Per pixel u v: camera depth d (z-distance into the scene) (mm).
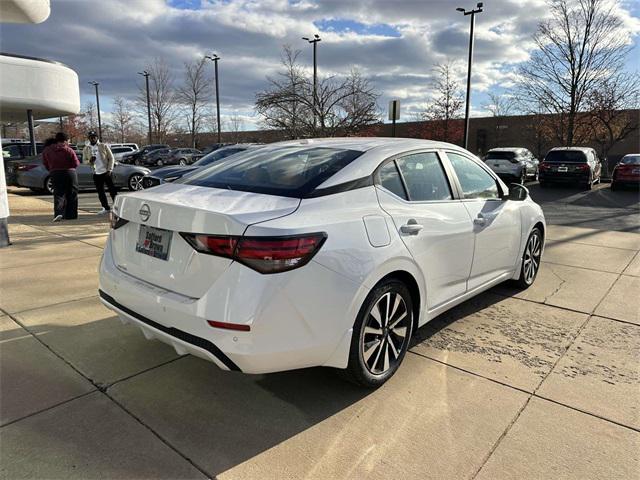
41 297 4504
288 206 2561
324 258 2469
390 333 2984
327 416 2680
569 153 17219
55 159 9008
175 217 2520
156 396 2863
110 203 12469
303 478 2199
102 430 2529
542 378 3113
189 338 2438
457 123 30188
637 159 16469
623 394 2924
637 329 3924
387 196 3029
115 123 53250
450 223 3402
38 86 14797
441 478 2205
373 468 2268
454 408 2762
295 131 11602
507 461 2320
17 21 8570
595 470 2264
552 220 10008
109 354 3377
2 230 6605
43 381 3006
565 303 4535
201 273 2408
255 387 2977
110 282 2947
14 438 2445
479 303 4523
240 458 2330
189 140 42094
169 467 2262
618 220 9984
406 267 2969
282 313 2346
